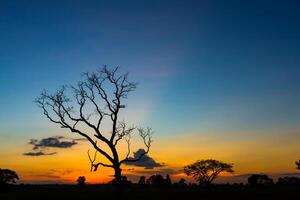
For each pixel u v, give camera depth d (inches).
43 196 3238.2
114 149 1537.9
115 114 1544.0
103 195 3257.9
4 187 4298.7
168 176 5162.4
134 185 5255.9
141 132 1592.0
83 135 1534.2
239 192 3299.7
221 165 4562.0
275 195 2893.7
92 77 1560.0
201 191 3678.6
